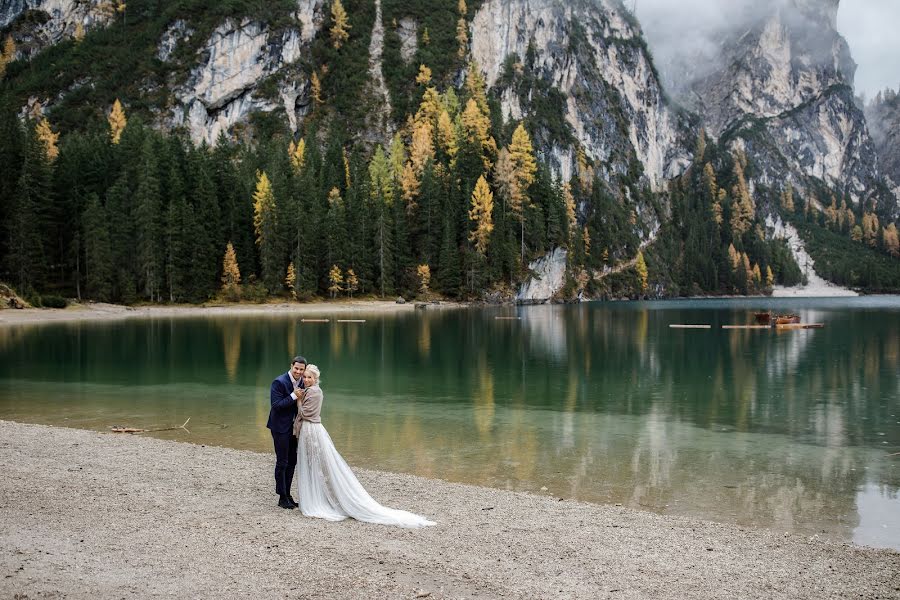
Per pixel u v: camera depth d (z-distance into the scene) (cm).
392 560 944
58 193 9988
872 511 1395
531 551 1021
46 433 1975
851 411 2683
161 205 10525
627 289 18412
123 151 11669
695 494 1511
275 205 11494
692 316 9681
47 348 4828
